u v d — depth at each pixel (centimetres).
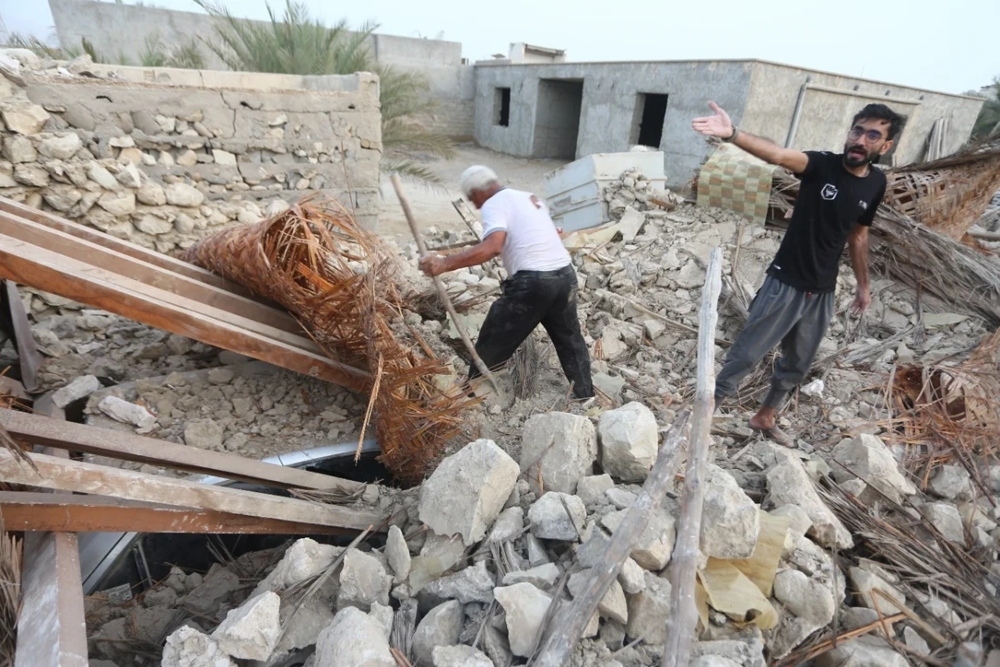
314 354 287
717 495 198
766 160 237
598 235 542
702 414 203
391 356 253
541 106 1638
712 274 257
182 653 165
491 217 287
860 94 1230
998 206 779
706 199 549
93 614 239
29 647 154
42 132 396
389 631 178
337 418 319
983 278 445
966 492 276
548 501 209
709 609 188
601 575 168
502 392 339
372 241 274
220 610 244
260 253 270
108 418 286
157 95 463
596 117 1424
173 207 441
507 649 171
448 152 1006
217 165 509
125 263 265
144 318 244
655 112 1585
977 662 194
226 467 249
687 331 432
